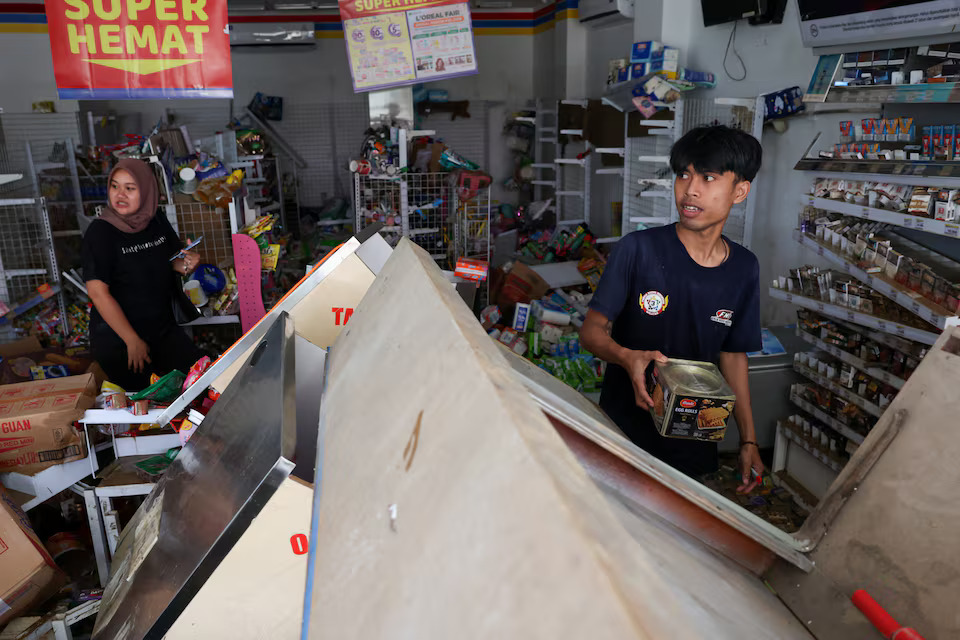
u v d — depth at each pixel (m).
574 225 6.95
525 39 9.72
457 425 0.39
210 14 3.61
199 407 1.82
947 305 2.07
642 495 0.65
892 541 0.64
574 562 0.25
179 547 0.91
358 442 0.55
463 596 0.30
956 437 0.62
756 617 0.54
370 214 5.38
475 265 1.89
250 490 0.82
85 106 8.65
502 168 9.73
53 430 1.96
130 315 3.02
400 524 0.39
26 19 8.23
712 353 1.73
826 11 3.17
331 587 0.45
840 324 2.68
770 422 3.19
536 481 0.30
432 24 4.99
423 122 9.36
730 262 1.67
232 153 6.12
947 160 2.28
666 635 0.23
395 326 0.65
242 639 0.86
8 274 4.37
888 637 0.58
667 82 4.43
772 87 4.20
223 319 3.81
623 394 1.76
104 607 1.06
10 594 1.77
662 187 4.64
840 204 2.72
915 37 2.74
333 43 9.48
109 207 2.95
